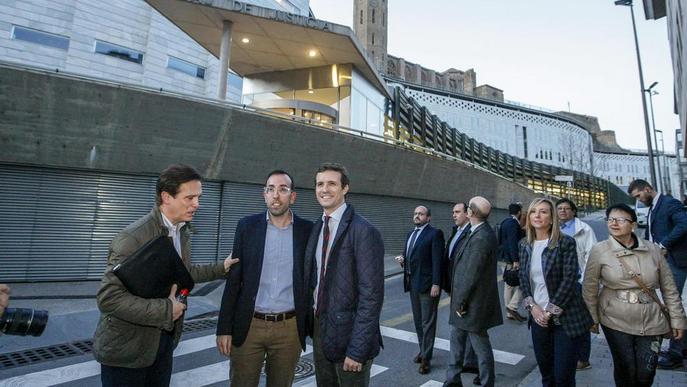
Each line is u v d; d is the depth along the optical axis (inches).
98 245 358.0
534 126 3506.4
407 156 640.4
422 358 167.9
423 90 3046.3
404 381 157.6
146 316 68.7
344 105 706.2
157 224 80.7
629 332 114.7
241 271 104.6
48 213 340.5
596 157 3978.8
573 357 115.9
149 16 1047.0
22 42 848.9
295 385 150.9
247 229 107.7
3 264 321.4
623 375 117.9
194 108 384.5
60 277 341.1
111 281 69.0
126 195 373.7
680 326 110.9
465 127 3147.1
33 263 331.9
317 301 98.8
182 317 86.8
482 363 134.3
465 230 153.5
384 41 3540.8
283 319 103.6
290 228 110.5
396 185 642.2
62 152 337.4
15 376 157.2
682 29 444.8
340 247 96.4
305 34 599.5
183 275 77.4
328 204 99.7
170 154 387.5
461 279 137.8
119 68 982.4
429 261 174.6
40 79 313.4
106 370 74.0
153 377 79.8
